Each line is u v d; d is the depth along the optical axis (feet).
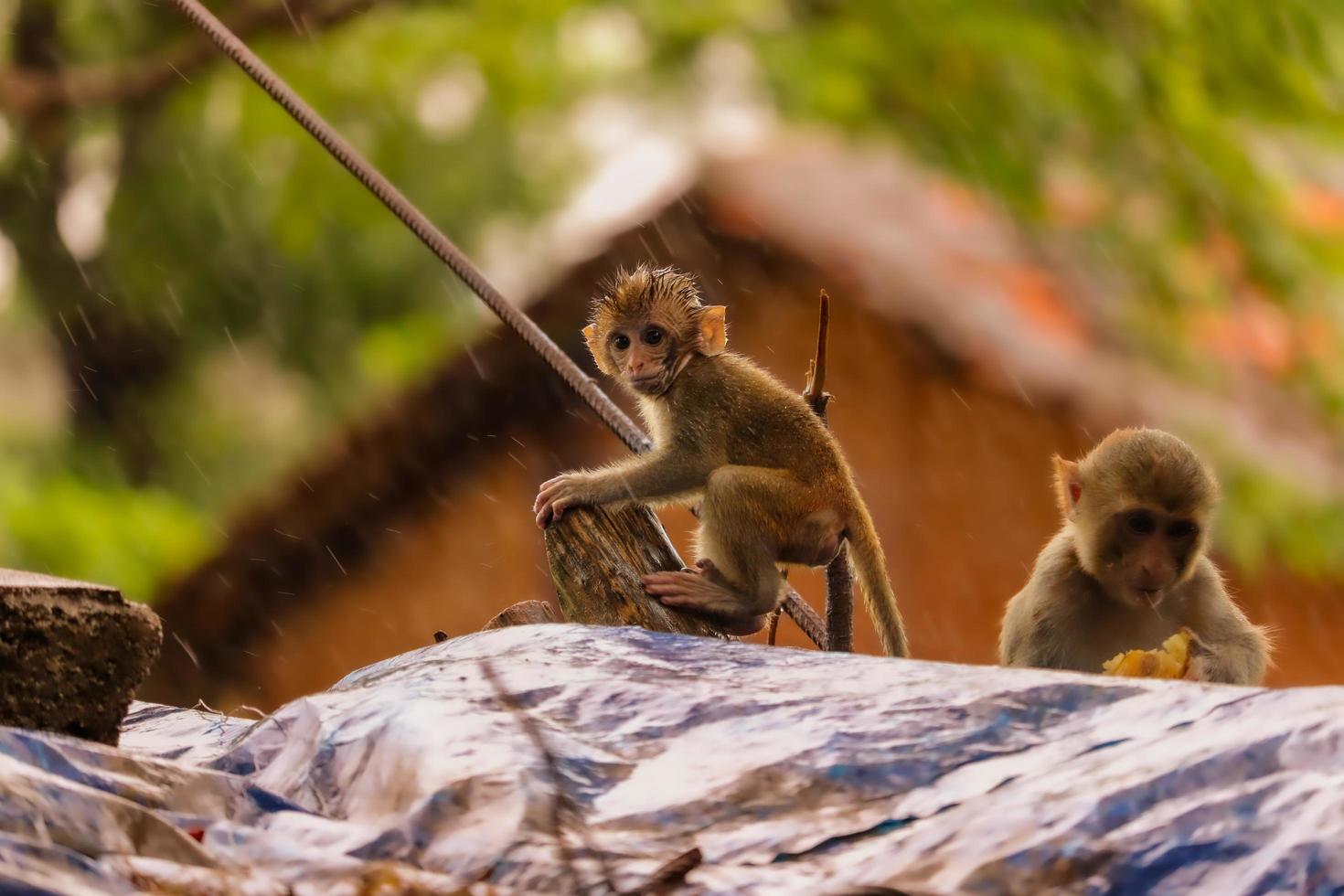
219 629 54.80
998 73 63.98
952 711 12.29
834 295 51.06
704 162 53.98
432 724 12.83
